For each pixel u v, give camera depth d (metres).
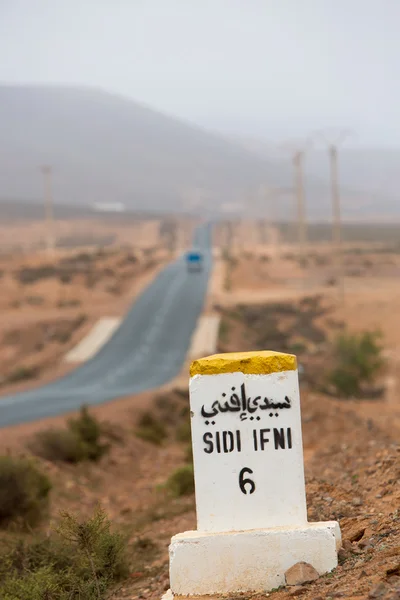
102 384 63.19
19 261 172.88
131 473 28.86
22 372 72.94
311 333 90.88
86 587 9.92
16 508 16.83
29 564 11.55
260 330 94.38
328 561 8.88
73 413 43.03
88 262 166.12
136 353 79.69
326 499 13.35
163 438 40.50
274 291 130.00
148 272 153.38
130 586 12.08
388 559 8.31
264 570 8.91
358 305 105.56
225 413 9.15
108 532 11.16
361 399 52.62
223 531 9.11
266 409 9.13
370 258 194.12
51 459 26.58
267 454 9.12
